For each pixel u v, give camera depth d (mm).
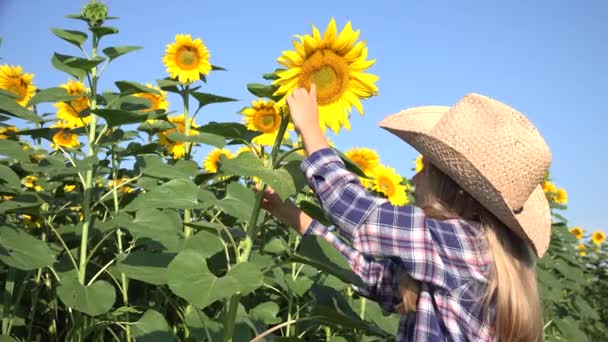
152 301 5148
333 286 4695
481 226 2881
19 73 5742
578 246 13438
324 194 2803
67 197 4797
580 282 7488
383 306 3299
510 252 2896
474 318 2762
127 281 4594
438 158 2846
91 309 3383
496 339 2789
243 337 3582
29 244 3557
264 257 4477
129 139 5441
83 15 4477
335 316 3070
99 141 4691
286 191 2613
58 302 4977
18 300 4238
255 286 2488
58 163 4656
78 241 4961
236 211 3371
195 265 2592
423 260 2734
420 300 2809
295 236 5281
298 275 4988
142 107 4824
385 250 2771
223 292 2441
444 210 2934
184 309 4543
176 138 4879
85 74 4398
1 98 4016
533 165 2865
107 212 5000
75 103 5594
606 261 12945
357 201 2785
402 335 2963
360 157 6020
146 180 4594
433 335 2721
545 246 3197
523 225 3023
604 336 10484
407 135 2973
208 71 5742
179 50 5715
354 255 3373
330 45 2752
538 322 2893
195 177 4832
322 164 2781
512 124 2885
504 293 2787
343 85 2832
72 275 4141
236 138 3498
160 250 4320
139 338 3699
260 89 2934
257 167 2791
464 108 2934
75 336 3895
